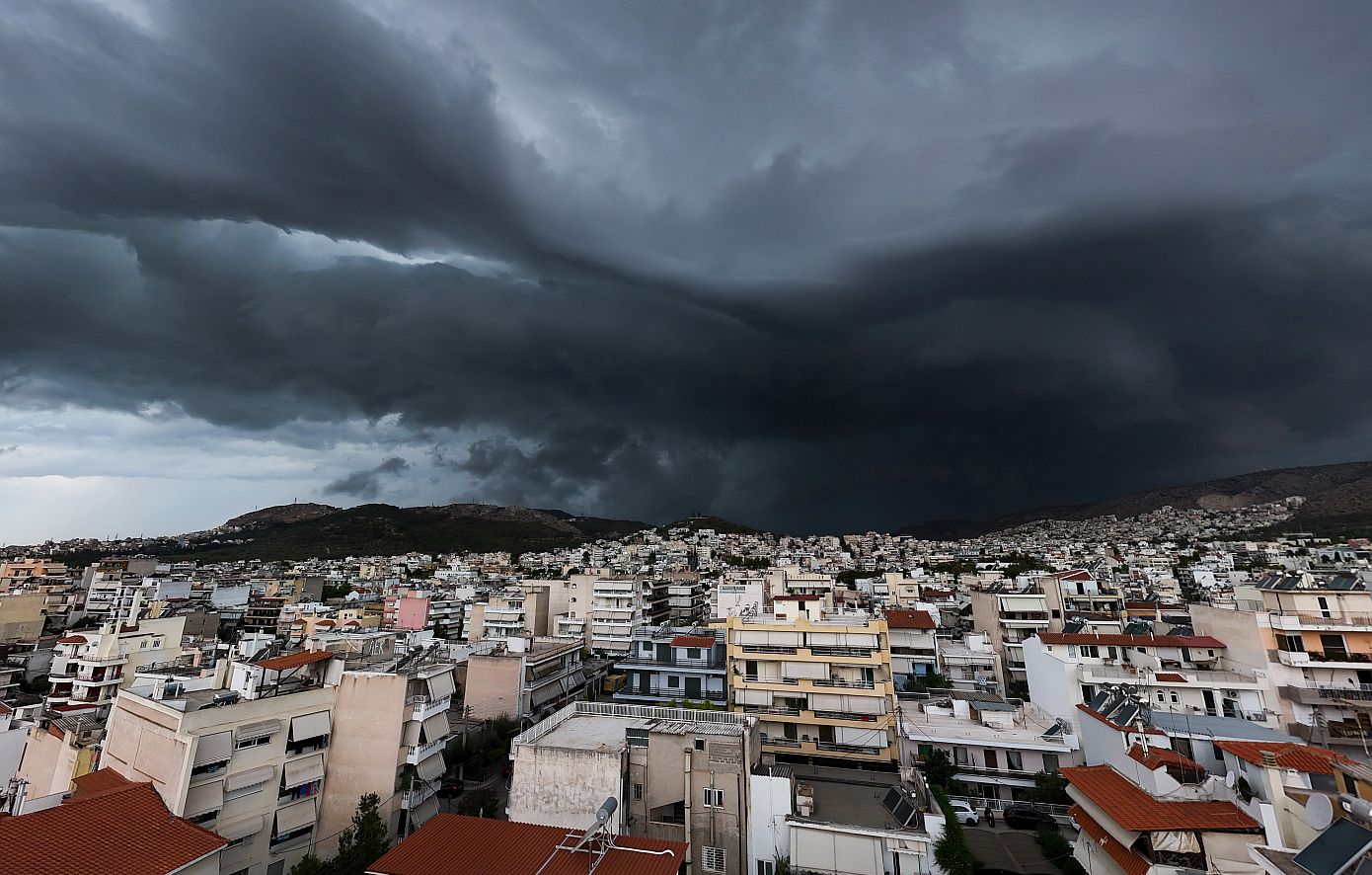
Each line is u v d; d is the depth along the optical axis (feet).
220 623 431.43
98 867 81.15
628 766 118.73
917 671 252.42
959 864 99.76
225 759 124.06
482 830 96.94
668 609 455.63
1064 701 175.52
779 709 198.70
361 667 173.06
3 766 151.94
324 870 114.93
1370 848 57.72
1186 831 83.15
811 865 106.83
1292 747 94.43
